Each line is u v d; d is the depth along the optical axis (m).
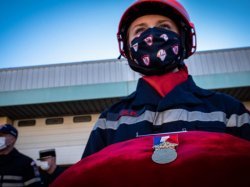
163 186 0.63
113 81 7.04
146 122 1.09
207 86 6.55
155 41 1.30
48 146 7.51
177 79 1.27
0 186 2.73
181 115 1.07
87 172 0.72
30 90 7.07
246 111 1.12
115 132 1.18
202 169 0.63
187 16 1.46
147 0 1.40
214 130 1.02
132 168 0.68
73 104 7.16
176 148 0.73
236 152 0.68
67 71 7.26
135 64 1.38
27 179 2.88
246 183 0.61
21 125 7.79
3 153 2.90
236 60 6.92
